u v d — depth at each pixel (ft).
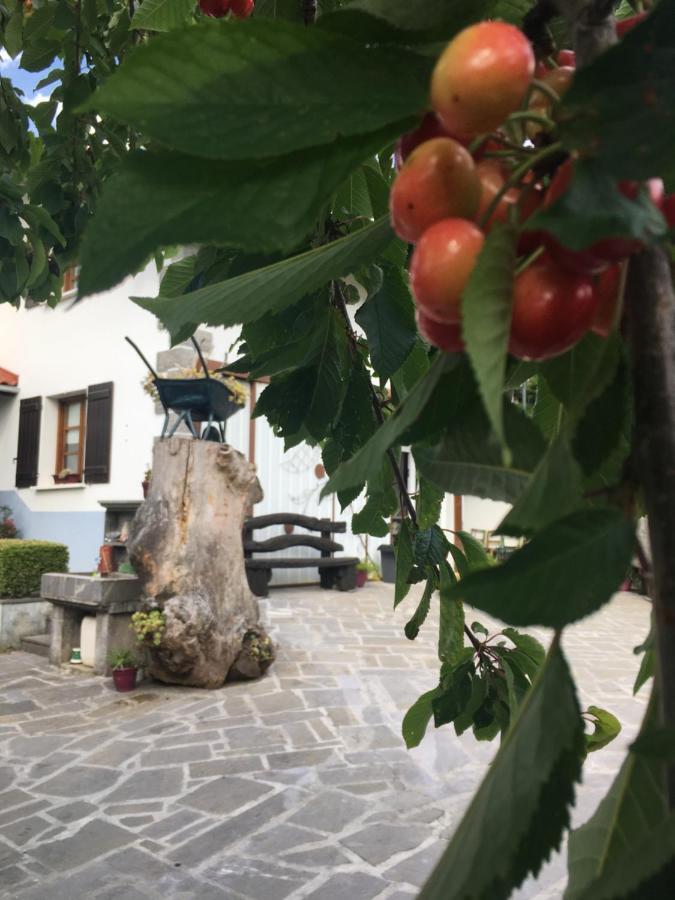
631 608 33.14
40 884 9.55
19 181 9.66
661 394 1.32
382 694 18.13
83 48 8.50
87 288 1.22
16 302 10.02
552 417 2.65
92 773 13.30
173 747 14.60
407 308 3.68
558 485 1.27
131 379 33.19
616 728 3.74
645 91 1.16
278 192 1.36
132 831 11.04
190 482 19.63
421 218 1.42
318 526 35.32
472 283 1.16
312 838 10.80
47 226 8.20
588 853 1.76
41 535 36.91
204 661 18.57
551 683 1.33
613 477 1.89
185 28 1.28
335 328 4.15
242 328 4.07
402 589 4.75
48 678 20.29
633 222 1.12
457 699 4.18
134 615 18.63
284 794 12.35
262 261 3.38
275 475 35.78
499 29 1.26
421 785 12.70
